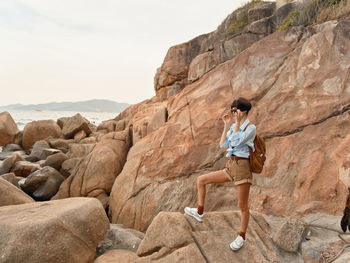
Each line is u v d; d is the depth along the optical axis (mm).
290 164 5164
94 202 5145
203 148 6656
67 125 19484
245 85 6754
